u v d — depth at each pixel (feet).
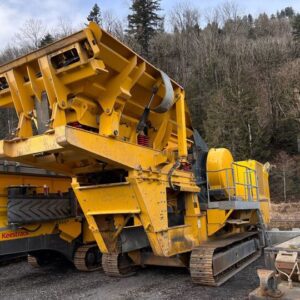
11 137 21.57
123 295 23.30
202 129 143.33
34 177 30.58
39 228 29.40
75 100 20.24
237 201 29.35
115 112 21.18
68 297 23.65
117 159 20.67
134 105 23.79
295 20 223.10
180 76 186.29
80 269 31.01
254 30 256.11
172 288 24.35
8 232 27.50
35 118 21.58
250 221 36.06
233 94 138.31
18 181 29.30
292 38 218.79
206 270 24.06
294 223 66.74
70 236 31.35
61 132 17.85
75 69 19.35
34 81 21.02
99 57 19.61
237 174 35.50
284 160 130.00
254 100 142.72
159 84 24.16
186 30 225.15
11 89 21.81
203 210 29.25
